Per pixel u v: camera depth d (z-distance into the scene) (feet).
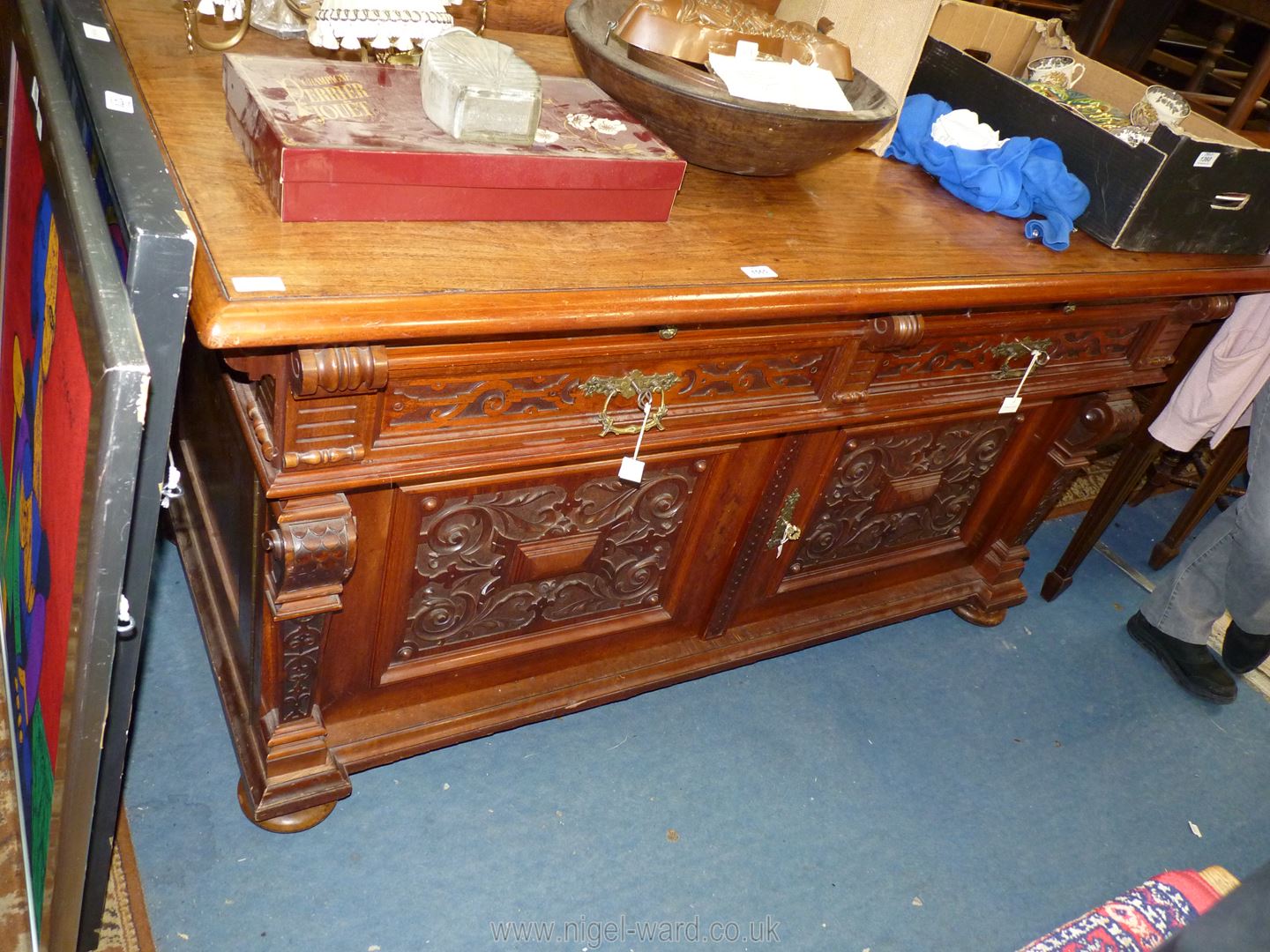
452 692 5.11
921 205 5.03
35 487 3.32
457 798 5.11
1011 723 6.40
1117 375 5.78
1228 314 5.77
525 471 4.28
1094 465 9.14
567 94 4.24
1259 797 6.31
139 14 4.36
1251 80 7.16
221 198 3.34
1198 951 1.69
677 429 4.30
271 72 3.61
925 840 5.52
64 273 2.80
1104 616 7.55
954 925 5.12
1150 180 4.82
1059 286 4.61
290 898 4.50
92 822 3.23
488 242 3.60
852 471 5.50
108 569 2.50
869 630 6.77
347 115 3.48
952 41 6.26
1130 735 6.54
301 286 3.06
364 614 4.38
